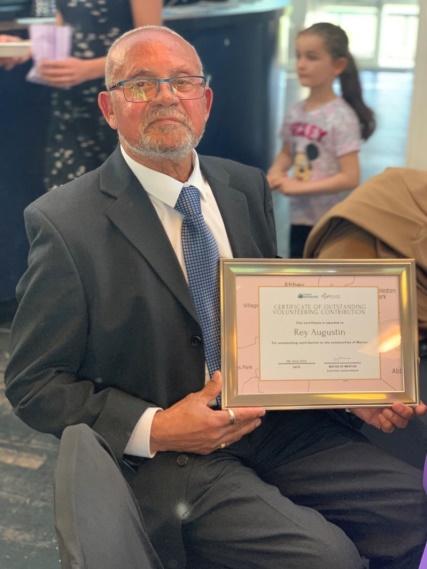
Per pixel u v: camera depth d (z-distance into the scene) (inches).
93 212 47.8
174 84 46.8
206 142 117.4
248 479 48.2
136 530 37.3
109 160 50.7
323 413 56.4
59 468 33.7
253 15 116.3
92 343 48.3
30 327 47.7
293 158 99.4
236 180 55.7
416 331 49.6
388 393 49.1
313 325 48.5
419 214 63.6
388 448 60.1
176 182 48.4
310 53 92.9
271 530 45.3
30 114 112.7
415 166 90.8
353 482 51.0
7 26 99.6
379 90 97.7
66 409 47.0
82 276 46.7
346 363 48.8
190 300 48.0
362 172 96.3
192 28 106.7
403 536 49.9
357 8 101.4
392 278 49.2
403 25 97.3
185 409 46.4
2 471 80.1
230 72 116.5
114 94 47.6
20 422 89.7
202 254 49.4
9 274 121.5
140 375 48.8
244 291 47.9
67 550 30.0
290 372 48.3
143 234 47.8
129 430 46.4
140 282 47.3
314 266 48.4
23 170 116.4
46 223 46.8
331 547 44.3
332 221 65.2
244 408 46.9
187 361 48.8
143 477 48.1
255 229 55.8
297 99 105.3
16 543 69.1
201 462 48.3
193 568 50.4
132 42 47.3
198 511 47.1
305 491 51.7
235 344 47.8
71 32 83.6
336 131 94.0
